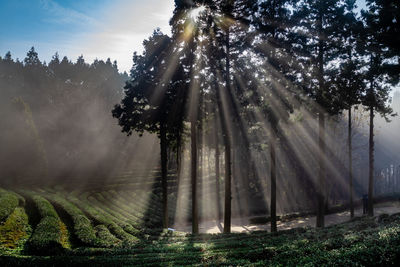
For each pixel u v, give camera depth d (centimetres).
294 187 3700
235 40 2136
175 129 2681
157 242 1645
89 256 1242
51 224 1667
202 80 2378
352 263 721
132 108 2506
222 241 1598
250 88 2123
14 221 1723
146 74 2450
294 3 1992
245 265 859
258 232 2034
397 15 1809
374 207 3706
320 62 2177
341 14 2006
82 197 3080
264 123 2370
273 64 1978
